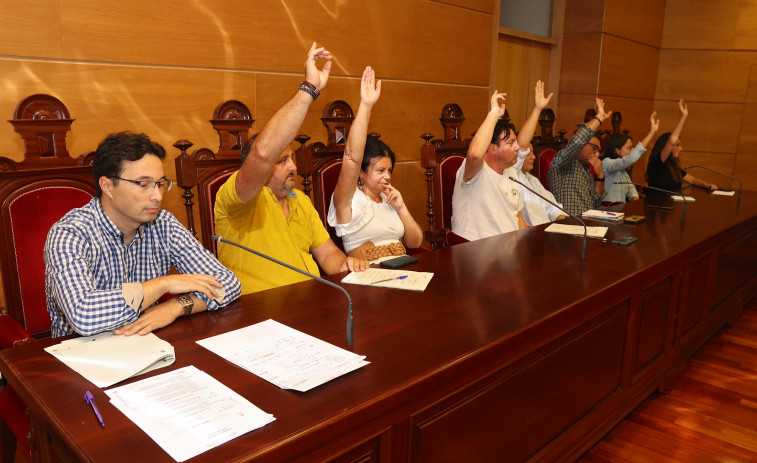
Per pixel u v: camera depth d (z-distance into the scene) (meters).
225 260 2.10
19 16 2.20
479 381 1.40
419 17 3.88
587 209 3.65
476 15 4.36
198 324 1.47
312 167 2.74
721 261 3.14
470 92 4.45
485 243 2.51
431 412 1.28
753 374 2.93
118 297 1.38
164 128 2.68
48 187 1.92
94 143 2.46
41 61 2.28
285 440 0.96
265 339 1.38
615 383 2.15
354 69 3.50
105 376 1.16
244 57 2.92
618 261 2.23
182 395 1.09
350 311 1.34
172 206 2.76
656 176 4.88
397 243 2.55
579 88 5.77
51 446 1.11
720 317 3.34
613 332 2.05
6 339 1.51
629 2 5.93
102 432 0.97
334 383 1.17
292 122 1.78
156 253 1.71
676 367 2.71
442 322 1.53
